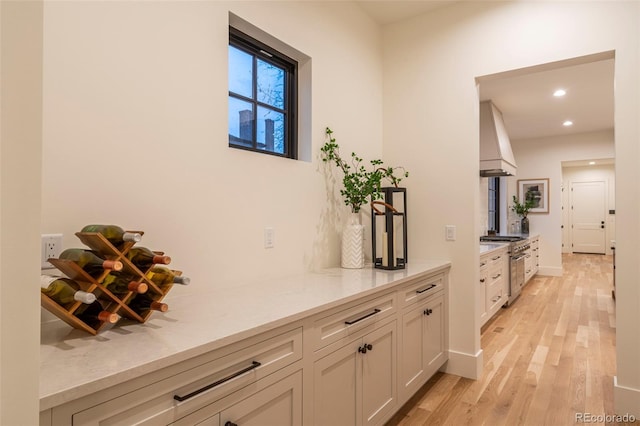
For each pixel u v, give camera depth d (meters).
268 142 2.26
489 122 4.98
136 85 1.45
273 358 1.27
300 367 1.39
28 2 0.51
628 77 2.20
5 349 0.48
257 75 2.19
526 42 2.54
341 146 2.64
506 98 4.89
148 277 1.21
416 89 2.98
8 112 0.48
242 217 1.89
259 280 1.98
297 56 2.34
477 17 2.73
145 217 1.47
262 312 1.35
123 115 1.40
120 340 1.04
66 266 1.04
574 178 10.72
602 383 2.63
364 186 2.51
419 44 2.97
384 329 1.96
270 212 2.06
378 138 3.07
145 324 1.19
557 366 2.93
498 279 4.34
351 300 1.67
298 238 2.25
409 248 2.97
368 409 1.82
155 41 1.51
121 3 1.40
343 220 2.66
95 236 1.06
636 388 2.17
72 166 1.26
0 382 0.47
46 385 0.76
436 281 2.62
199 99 1.68
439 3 2.81
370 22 3.00
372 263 2.73
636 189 2.17
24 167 0.50
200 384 1.03
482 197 6.23
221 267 1.78
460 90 2.79
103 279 1.08
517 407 2.32
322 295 1.65
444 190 2.85
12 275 0.48
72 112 1.26
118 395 0.85
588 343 3.45
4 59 0.48
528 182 7.55
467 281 2.75
